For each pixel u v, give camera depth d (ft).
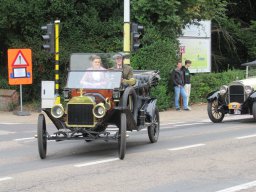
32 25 82.38
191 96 85.97
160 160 37.52
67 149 43.42
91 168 34.86
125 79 42.14
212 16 91.50
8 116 73.05
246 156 38.75
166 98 79.20
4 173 33.58
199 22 93.71
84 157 39.29
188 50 93.81
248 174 32.68
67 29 83.05
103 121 38.40
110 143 46.73
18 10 79.71
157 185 29.78
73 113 38.04
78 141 48.19
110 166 35.45
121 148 37.58
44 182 30.68
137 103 42.96
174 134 52.19
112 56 42.37
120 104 39.47
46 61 82.58
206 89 88.38
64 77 83.51
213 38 124.36
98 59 41.86
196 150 41.68
